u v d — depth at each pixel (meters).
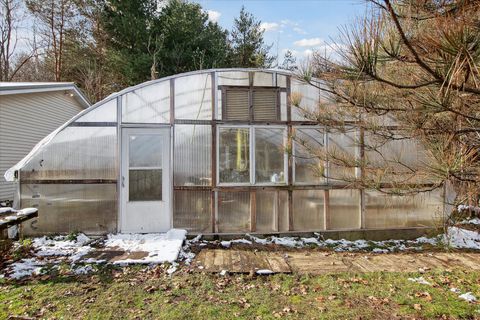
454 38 1.77
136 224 5.91
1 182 9.38
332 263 4.77
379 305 3.50
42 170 5.68
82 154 5.77
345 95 2.97
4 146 9.49
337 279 4.18
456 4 2.26
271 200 6.07
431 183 2.91
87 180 5.79
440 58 1.97
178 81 5.98
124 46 14.80
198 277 4.18
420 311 3.37
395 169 3.37
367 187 3.37
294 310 3.38
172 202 5.91
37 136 10.96
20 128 10.14
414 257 5.10
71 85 12.05
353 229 6.16
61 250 5.04
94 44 15.75
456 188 2.77
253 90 6.10
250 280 4.15
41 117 11.19
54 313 3.24
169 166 6.00
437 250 5.49
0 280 3.97
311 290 3.86
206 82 6.04
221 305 3.46
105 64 15.55
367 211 6.21
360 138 3.94
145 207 5.94
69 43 15.84
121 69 14.33
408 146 5.38
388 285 4.01
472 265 4.73
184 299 3.59
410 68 2.29
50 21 15.73
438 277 4.26
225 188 5.97
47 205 5.69
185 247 5.39
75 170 5.76
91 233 5.79
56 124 12.09
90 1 14.48
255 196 6.04
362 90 2.72
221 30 17.33
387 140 3.48
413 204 6.27
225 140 6.05
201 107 6.01
